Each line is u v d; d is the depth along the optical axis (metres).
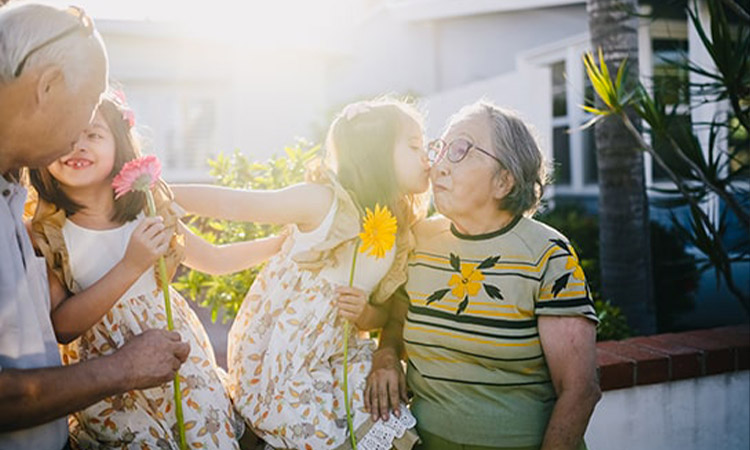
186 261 1.99
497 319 1.85
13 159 1.43
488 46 12.89
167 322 1.70
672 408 2.88
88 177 1.65
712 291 5.34
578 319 1.81
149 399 1.75
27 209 1.77
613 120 3.87
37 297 1.50
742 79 3.01
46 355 1.49
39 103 1.35
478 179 1.86
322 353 1.90
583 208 7.68
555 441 1.79
